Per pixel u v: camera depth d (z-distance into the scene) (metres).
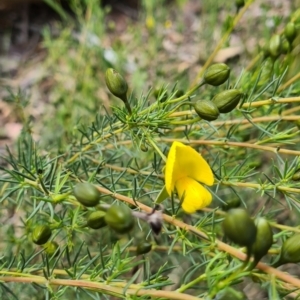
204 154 0.30
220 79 0.22
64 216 0.25
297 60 0.33
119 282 0.20
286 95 0.26
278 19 0.33
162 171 0.24
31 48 0.53
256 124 0.26
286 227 0.23
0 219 0.33
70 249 0.24
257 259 0.16
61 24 0.55
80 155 0.27
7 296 0.25
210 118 0.21
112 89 0.22
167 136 0.30
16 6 0.55
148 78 0.45
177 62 0.48
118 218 0.17
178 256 0.30
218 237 0.29
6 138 0.45
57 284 0.20
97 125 0.28
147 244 0.22
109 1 0.58
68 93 0.42
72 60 0.44
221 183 0.23
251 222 0.15
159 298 0.19
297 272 0.34
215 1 0.45
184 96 0.22
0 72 0.51
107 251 0.29
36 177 0.23
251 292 0.32
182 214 0.28
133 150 0.32
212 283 0.18
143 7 0.54
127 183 0.28
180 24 0.47
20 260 0.24
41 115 0.46
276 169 0.22
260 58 0.31
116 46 0.45
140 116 0.23
